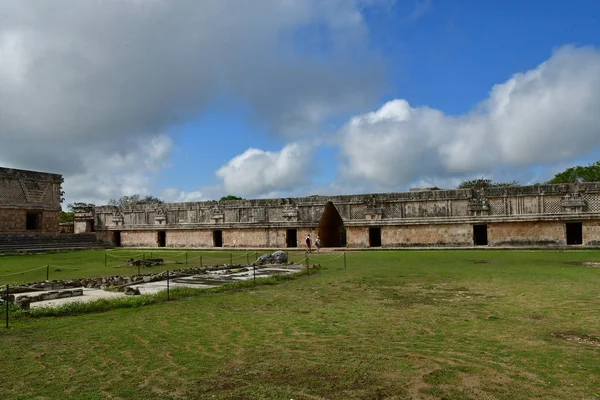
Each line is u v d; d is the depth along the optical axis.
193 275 15.90
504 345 6.10
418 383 4.77
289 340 6.55
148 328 7.41
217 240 42.12
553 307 8.70
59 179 42.72
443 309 8.75
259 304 9.70
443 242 31.39
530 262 18.50
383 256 24.22
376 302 9.72
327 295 10.84
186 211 41.38
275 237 37.47
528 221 29.02
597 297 9.73
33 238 36.00
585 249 26.22
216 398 4.44
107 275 17.12
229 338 6.71
